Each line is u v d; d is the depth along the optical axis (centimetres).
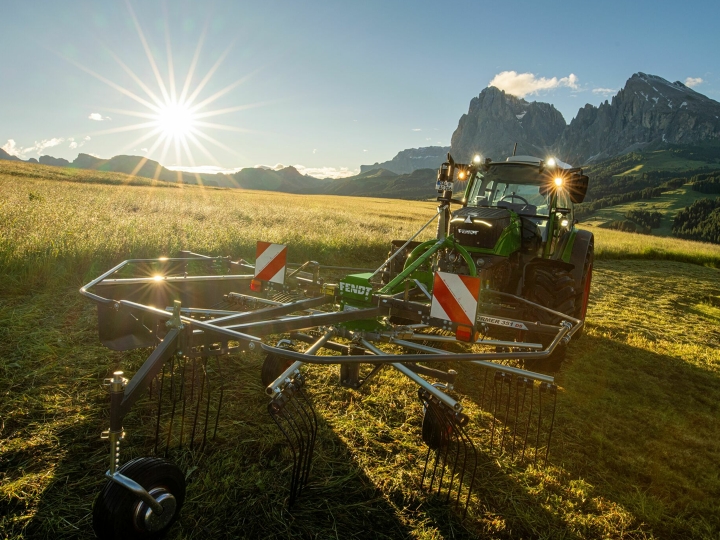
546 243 638
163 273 487
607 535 293
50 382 397
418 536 271
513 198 664
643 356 676
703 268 2186
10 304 576
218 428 356
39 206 1284
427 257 441
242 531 260
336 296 374
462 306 292
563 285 541
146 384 242
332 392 436
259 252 390
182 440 334
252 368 470
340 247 1269
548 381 321
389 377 484
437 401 322
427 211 4319
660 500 333
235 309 458
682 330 879
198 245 963
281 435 355
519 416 438
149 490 232
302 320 304
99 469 297
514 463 358
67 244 754
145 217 1345
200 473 302
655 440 425
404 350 572
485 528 285
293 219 1852
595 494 333
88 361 443
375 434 374
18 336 480
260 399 407
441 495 309
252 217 1764
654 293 1314
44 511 259
